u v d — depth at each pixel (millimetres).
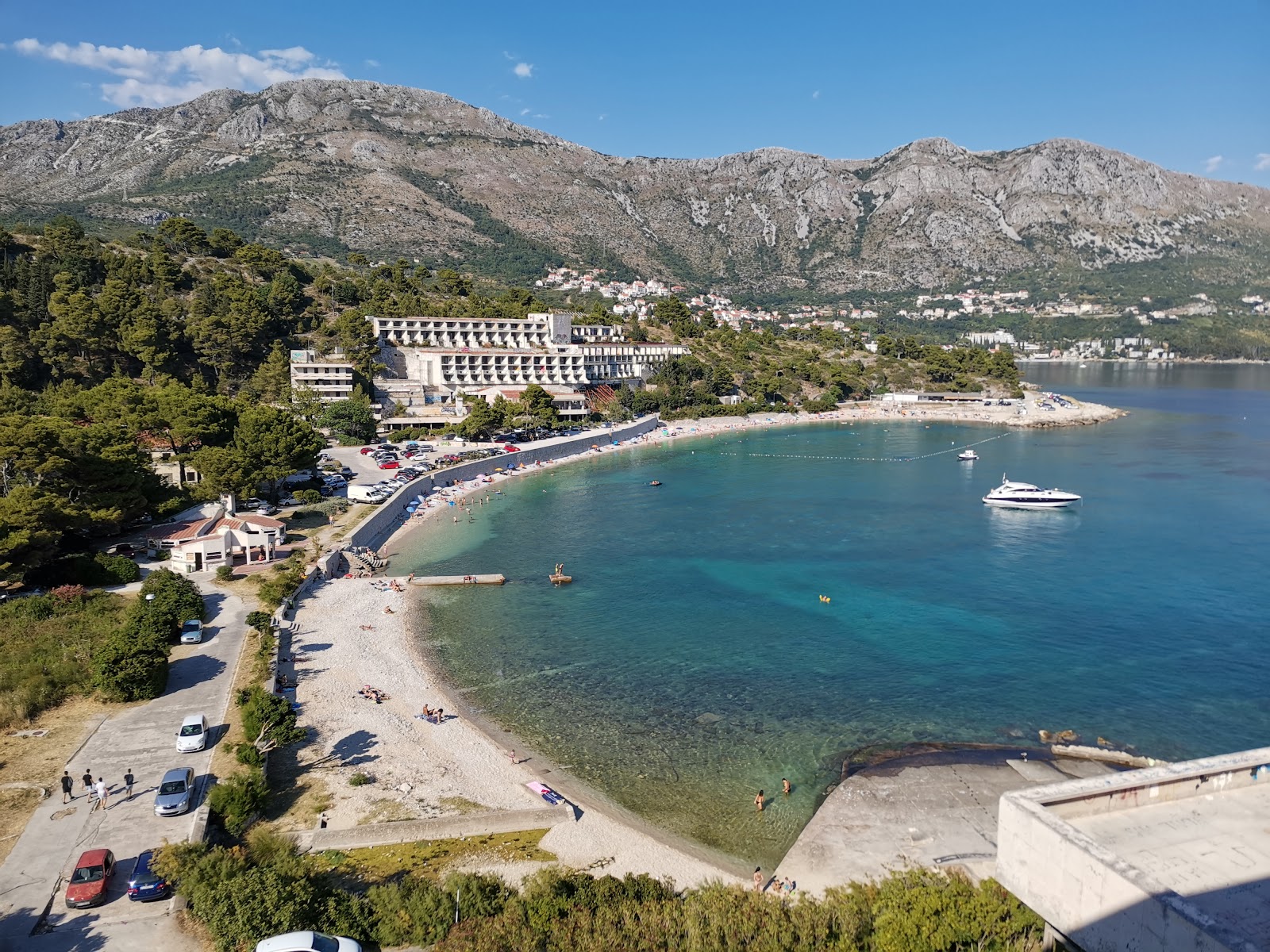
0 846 46531
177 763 56594
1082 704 74062
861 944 39094
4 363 171750
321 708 70375
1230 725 70062
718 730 69250
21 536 84500
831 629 93000
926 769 62812
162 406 142500
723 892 43625
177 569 102812
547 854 50969
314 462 146375
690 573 114750
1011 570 115375
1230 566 116125
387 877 47500
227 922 38656
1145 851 28562
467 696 75562
